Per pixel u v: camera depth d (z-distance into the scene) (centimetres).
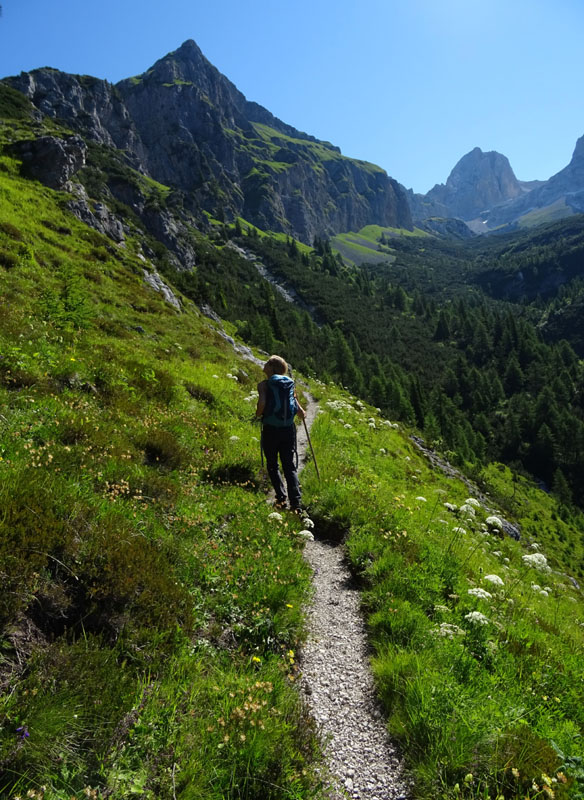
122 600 364
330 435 1455
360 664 423
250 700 314
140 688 307
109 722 277
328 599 531
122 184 12238
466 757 303
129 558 393
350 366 11475
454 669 396
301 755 304
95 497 466
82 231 3572
